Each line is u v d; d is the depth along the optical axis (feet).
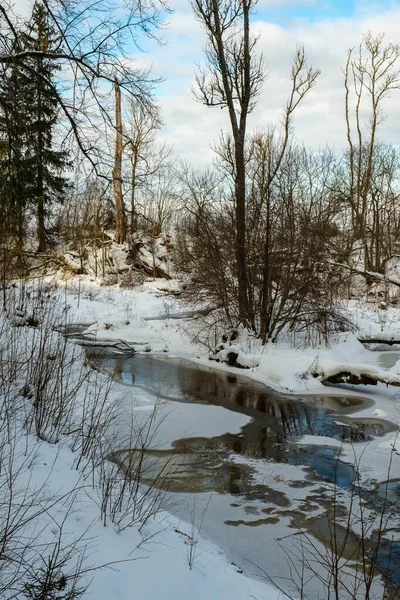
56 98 28.86
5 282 30.99
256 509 18.47
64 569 10.35
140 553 12.25
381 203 96.17
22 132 26.96
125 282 95.66
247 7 43.70
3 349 22.86
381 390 36.27
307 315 49.01
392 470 22.25
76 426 21.89
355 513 18.37
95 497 14.82
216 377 39.93
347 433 27.32
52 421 19.95
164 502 18.17
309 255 46.29
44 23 27.99
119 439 23.80
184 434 26.20
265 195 46.57
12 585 9.40
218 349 46.83
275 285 50.03
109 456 21.25
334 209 50.24
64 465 16.38
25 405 20.42
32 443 17.16
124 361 44.96
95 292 84.17
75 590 9.71
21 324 30.94
